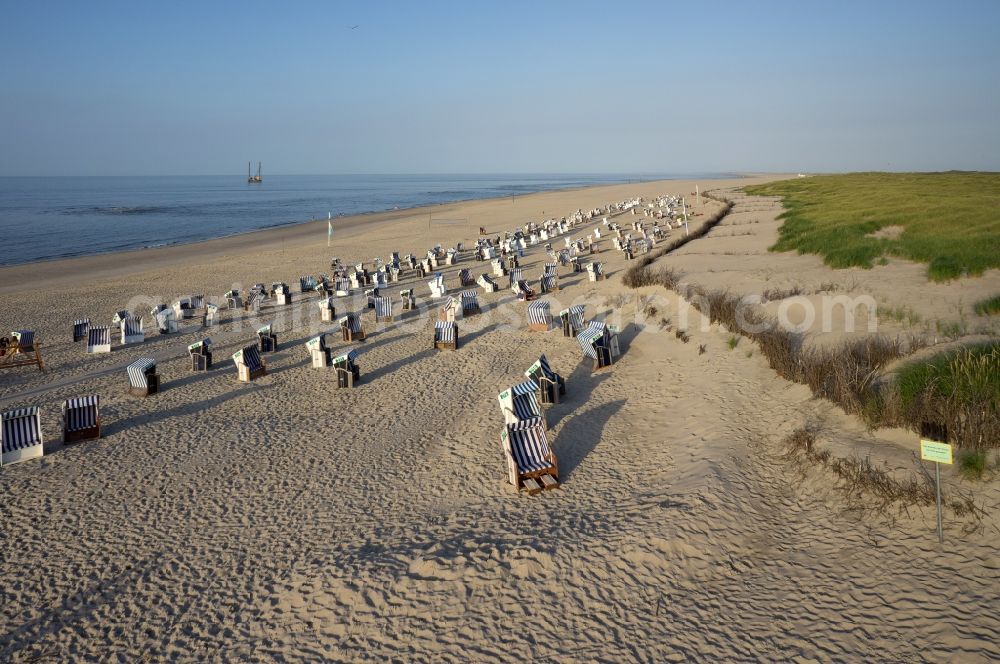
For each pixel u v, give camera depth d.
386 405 14.07
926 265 21.25
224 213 92.25
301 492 10.27
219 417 13.66
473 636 6.66
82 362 18.38
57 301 28.25
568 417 12.68
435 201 120.75
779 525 8.09
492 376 15.67
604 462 10.56
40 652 7.02
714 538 7.82
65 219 81.06
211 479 10.82
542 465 10.17
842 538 7.55
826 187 64.81
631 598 7.02
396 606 7.18
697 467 9.56
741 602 6.81
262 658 6.67
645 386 13.89
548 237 43.72
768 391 12.02
